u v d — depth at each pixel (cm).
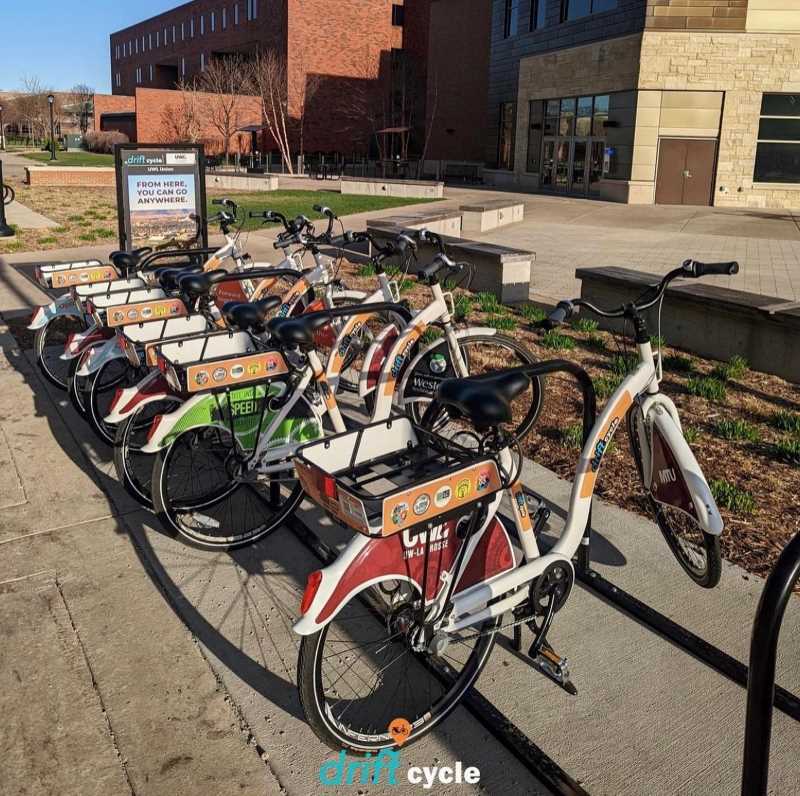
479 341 477
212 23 5762
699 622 322
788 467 472
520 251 970
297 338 346
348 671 295
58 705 278
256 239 1465
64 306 581
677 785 245
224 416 367
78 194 2352
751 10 2322
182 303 478
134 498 409
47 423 538
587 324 805
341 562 239
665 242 1502
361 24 4600
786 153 2389
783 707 273
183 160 797
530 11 3036
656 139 2423
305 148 4638
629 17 2431
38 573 359
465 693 278
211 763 254
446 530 256
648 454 339
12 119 7262
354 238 525
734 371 647
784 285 1048
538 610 288
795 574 176
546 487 439
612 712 275
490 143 3534
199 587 348
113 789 243
